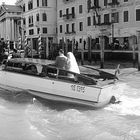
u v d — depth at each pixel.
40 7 53.72
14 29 77.88
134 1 35.00
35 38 56.09
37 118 7.86
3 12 79.75
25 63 10.47
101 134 6.57
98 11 40.69
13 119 7.76
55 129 7.02
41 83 9.73
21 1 76.62
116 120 7.62
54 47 37.47
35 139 6.42
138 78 17.33
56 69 9.61
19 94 10.28
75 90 8.98
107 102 9.06
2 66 11.51
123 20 36.81
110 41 38.75
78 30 45.59
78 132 6.75
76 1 45.59
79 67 11.12
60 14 51.22
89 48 31.06
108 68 25.00
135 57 25.89
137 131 6.75
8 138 6.48
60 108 9.16
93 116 8.05
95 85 8.79
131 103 9.40
